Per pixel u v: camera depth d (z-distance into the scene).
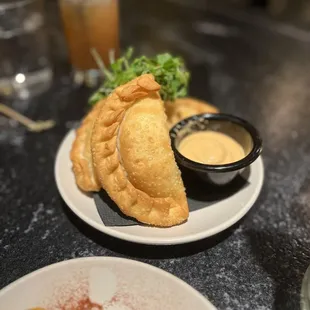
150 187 0.23
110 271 0.22
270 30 0.48
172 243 0.22
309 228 0.26
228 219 0.24
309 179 0.29
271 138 0.33
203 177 0.25
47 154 0.32
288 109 0.36
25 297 0.21
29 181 0.30
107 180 0.24
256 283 0.23
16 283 0.21
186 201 0.24
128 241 0.24
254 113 0.36
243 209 0.24
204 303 0.20
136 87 0.24
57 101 0.38
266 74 0.41
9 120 0.36
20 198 0.28
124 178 0.23
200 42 0.46
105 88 0.28
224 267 0.23
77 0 0.35
